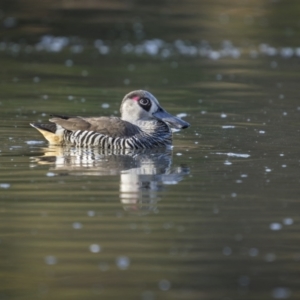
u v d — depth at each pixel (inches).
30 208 474.3
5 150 633.0
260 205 483.2
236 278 371.9
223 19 1562.5
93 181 538.0
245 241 419.5
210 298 349.7
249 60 1216.2
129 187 523.8
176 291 357.1
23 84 987.9
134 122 687.7
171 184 532.1
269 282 367.6
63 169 572.4
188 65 1162.6
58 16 1540.4
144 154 631.8
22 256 396.2
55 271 378.6
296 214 465.4
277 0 1770.4
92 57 1219.2
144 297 350.6
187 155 627.2
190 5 1701.5
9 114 789.9
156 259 393.7
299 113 818.2
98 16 1552.7
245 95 935.7
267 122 768.3
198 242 417.7
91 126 656.4
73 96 912.9
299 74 1095.6
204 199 496.7
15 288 360.5
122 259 393.7
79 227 439.8
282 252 404.2
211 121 774.5
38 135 695.1
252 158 611.8
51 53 1244.5
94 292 356.2
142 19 1533.0
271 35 1419.8
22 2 1654.8
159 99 901.8
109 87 979.9
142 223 448.1
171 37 1390.3
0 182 530.9
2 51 1248.8
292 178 547.2
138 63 1173.7
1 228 436.8
